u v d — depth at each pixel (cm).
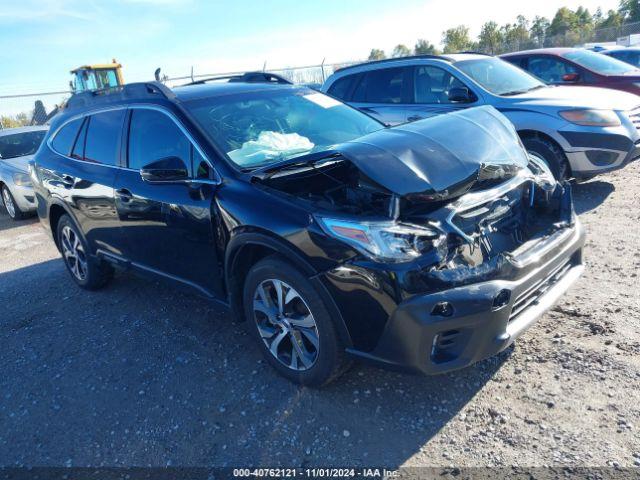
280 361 312
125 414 309
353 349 272
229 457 264
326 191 304
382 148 288
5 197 905
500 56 916
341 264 258
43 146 522
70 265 521
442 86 680
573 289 383
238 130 361
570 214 319
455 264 262
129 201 388
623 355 296
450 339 256
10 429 312
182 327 409
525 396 278
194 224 337
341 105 438
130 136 401
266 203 291
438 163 285
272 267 289
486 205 290
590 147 563
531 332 333
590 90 645
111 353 383
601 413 258
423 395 290
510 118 609
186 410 305
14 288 551
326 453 258
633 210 536
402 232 251
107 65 1942
